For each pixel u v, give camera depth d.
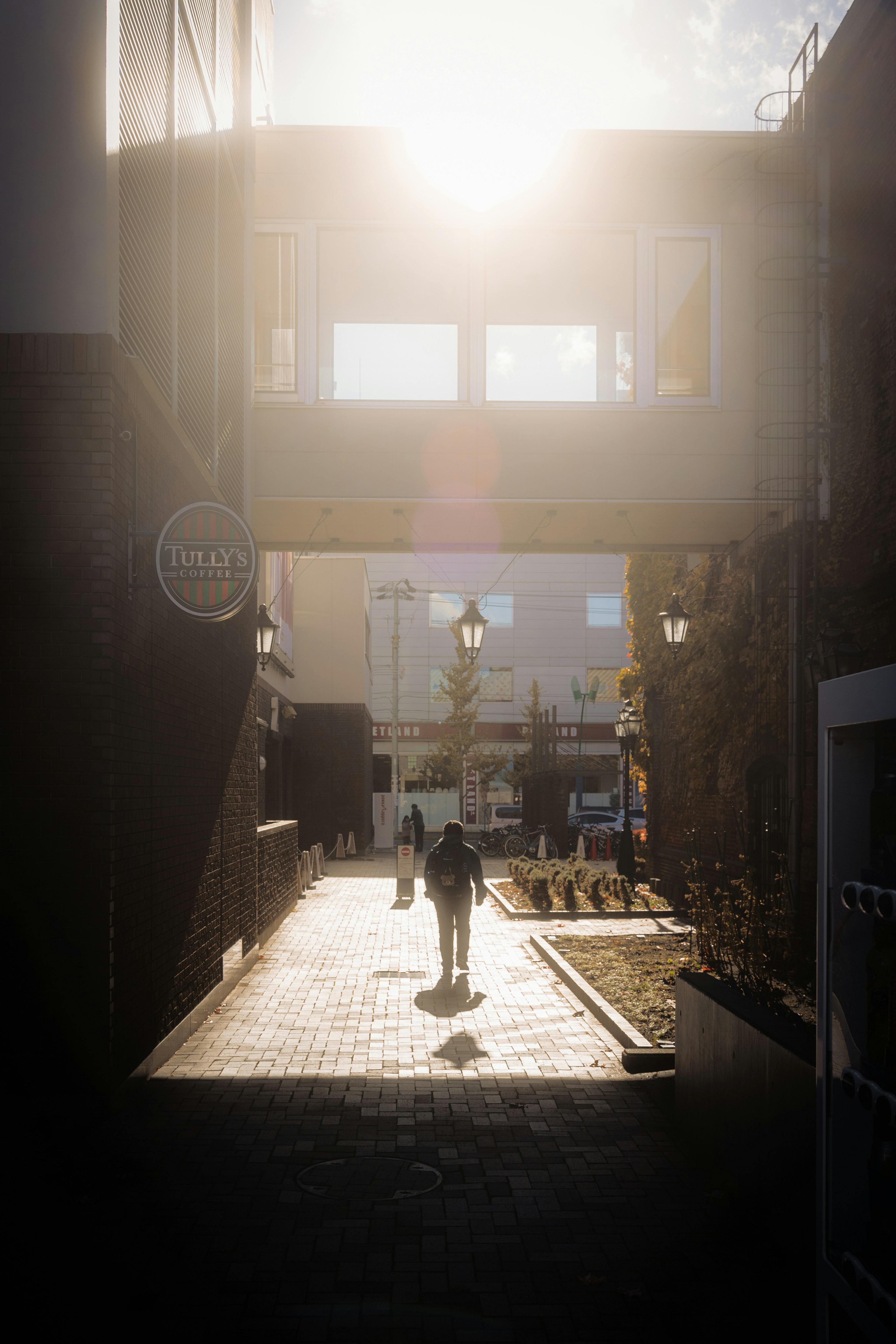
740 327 12.71
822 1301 2.81
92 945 6.23
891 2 9.67
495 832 33.69
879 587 10.11
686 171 12.79
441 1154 5.70
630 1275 4.29
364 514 13.16
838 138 11.16
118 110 6.73
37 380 6.41
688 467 12.60
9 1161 5.52
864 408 10.50
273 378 12.65
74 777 6.30
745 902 7.46
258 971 11.53
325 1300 4.06
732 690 14.02
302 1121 6.24
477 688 48.03
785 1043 4.35
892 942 2.50
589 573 56.12
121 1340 3.75
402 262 12.77
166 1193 5.09
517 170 12.84
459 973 11.09
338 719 31.09
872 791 2.72
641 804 54.44
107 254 6.48
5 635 6.34
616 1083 7.11
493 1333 3.83
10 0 6.54
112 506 6.42
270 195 12.77
